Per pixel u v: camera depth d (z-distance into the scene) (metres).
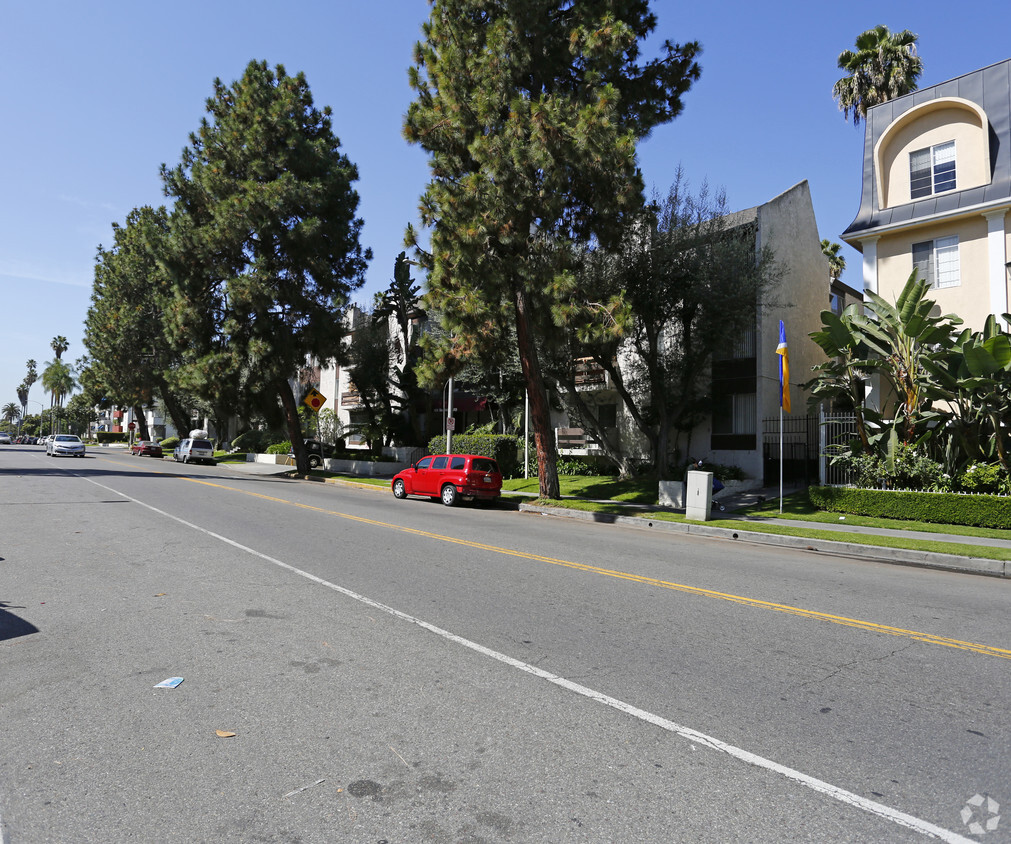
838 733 3.97
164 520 13.05
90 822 2.97
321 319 31.53
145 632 5.76
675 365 22.11
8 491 18.06
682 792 3.27
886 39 28.28
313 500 18.70
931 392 15.80
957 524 14.59
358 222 33.41
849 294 33.81
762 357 22.78
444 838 2.87
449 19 18.73
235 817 3.02
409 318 37.41
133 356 50.78
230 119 30.89
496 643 5.60
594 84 17.69
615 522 16.83
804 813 3.10
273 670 4.89
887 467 16.44
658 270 20.73
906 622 6.64
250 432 52.88
